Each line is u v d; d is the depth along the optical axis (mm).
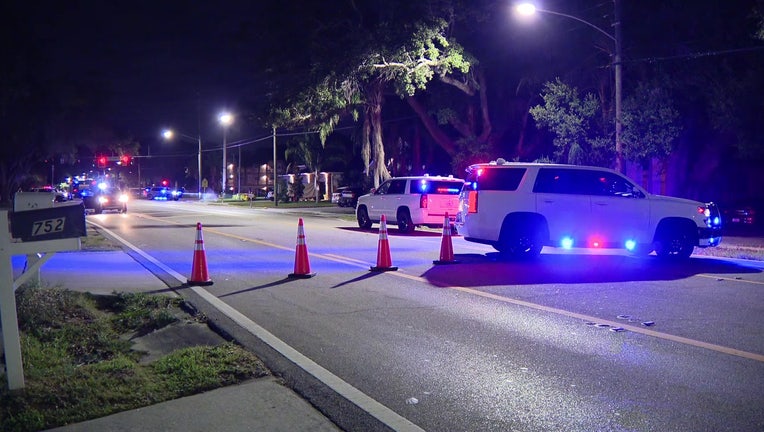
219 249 18094
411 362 7023
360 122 49344
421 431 5180
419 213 23375
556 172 15109
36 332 7820
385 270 13422
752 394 6008
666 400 5859
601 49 27578
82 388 5824
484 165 15586
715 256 16172
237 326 8625
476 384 6316
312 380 6371
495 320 8938
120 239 21234
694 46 26172
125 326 8922
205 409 5527
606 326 8570
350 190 50781
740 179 34781
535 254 15188
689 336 8039
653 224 15016
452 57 32250
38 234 5707
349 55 30625
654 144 22281
